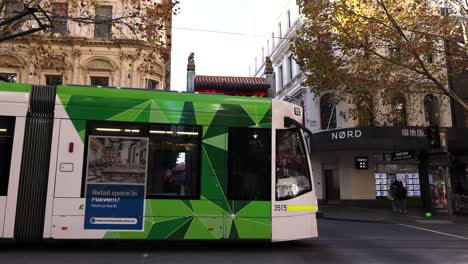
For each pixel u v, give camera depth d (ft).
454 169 79.05
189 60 68.18
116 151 27.40
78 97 27.63
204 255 26.73
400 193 66.90
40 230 26.02
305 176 29.84
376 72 54.49
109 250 27.86
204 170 28.09
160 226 27.14
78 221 26.40
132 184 27.22
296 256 26.86
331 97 72.38
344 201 77.77
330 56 52.80
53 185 26.45
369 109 65.87
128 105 28.02
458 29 58.80
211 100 29.19
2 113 26.73
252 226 28.04
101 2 76.13
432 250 29.94
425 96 76.07
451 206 62.85
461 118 75.72
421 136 66.59
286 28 100.01
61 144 26.91
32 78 76.23
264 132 29.32
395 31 49.98
